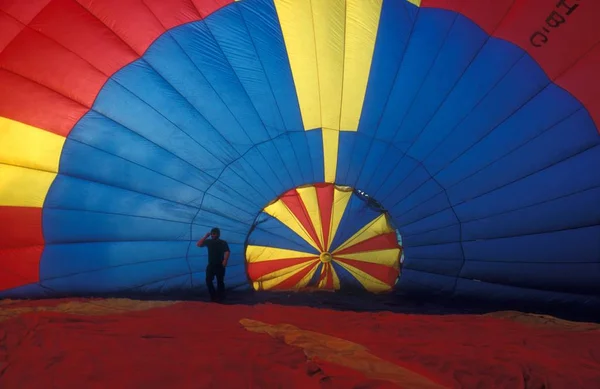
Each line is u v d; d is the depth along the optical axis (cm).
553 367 386
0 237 773
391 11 721
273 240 824
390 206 802
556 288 765
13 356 386
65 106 741
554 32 686
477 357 407
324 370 355
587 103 690
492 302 793
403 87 743
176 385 321
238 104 756
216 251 770
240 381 326
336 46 737
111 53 732
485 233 764
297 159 789
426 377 357
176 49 739
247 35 739
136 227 786
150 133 757
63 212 777
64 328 482
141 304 686
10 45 725
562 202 725
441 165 759
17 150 749
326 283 850
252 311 623
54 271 789
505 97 718
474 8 704
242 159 780
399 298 817
